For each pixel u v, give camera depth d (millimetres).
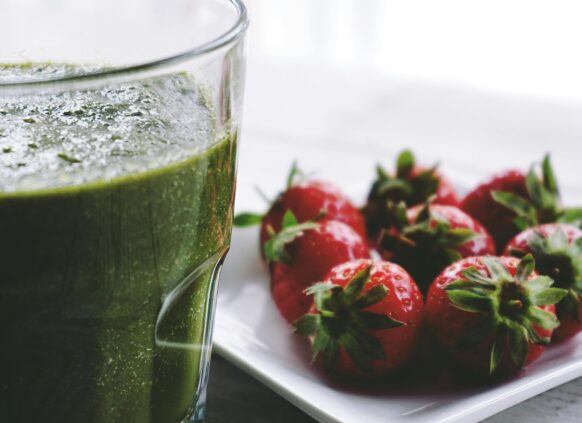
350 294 280
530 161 448
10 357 244
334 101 519
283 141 465
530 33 785
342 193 340
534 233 301
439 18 806
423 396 281
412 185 346
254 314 317
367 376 287
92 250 235
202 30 274
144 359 253
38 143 234
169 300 253
